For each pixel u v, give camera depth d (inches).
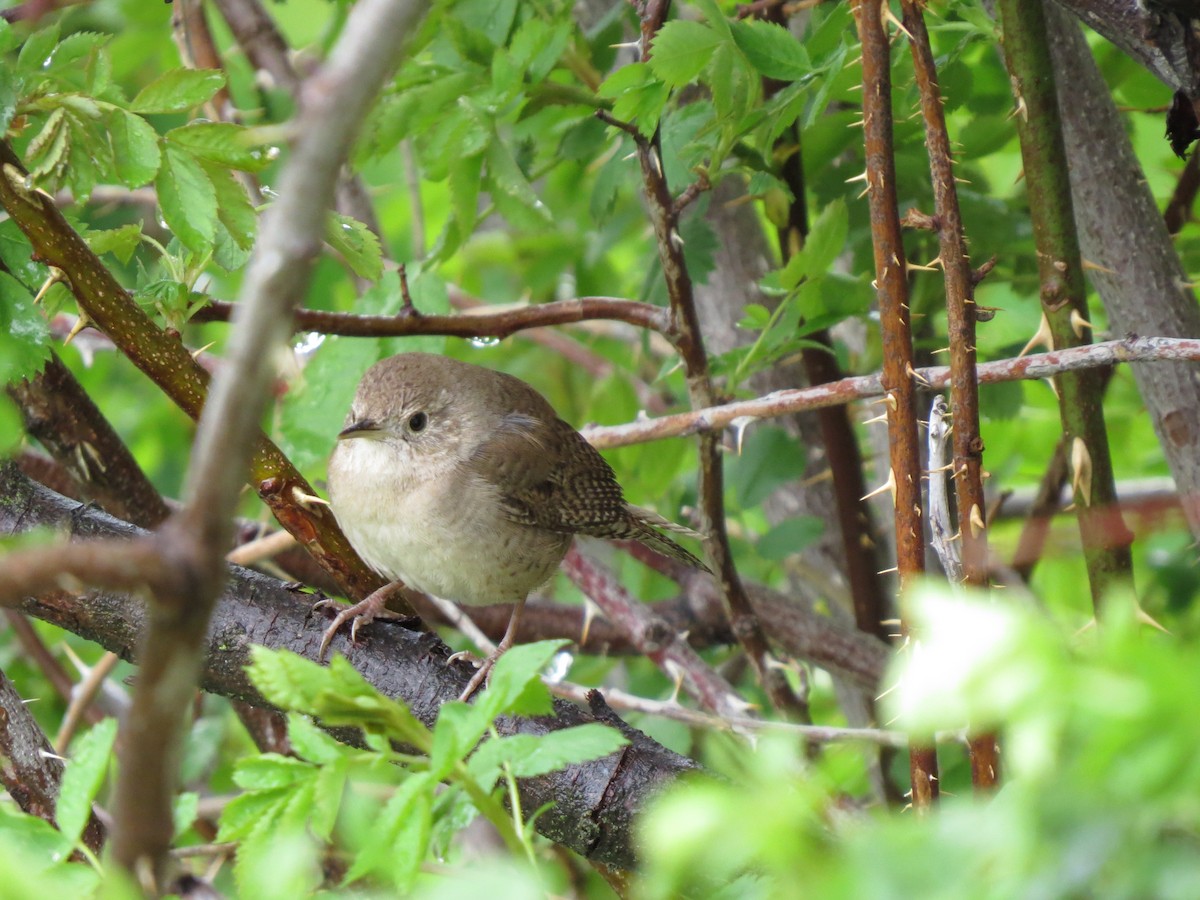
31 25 317.4
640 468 471.2
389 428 370.0
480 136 339.9
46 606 268.8
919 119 381.4
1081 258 318.7
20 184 252.1
